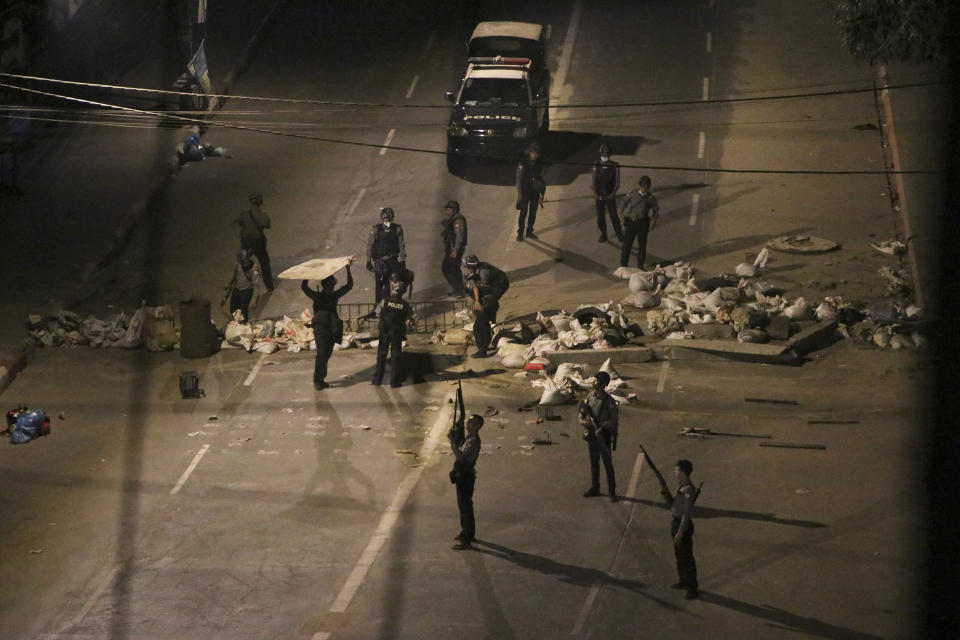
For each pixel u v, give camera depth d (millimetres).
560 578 55281
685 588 53781
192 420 75875
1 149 119375
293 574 56969
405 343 88438
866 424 70375
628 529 59594
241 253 89438
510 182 117375
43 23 136125
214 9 154000
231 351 88312
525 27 129750
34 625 53688
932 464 64688
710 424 71375
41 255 105125
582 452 68875
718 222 108438
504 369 82625
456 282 96562
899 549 56188
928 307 86625
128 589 56250
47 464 69875
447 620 52312
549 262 103500
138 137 126688
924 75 129000
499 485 65000
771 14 148250
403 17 153250
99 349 89125
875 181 113312
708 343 82312
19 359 84875
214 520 62594
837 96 129125
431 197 114688
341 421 74875
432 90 135250
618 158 118938
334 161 122000
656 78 134750
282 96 135625
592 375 79312
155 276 102375
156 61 140625
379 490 65312
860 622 50594
